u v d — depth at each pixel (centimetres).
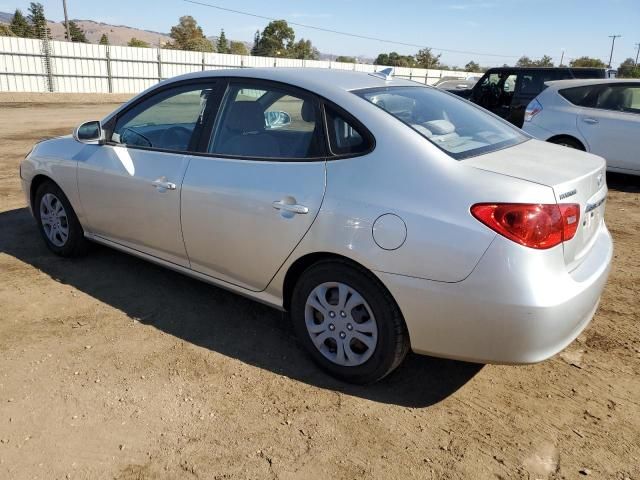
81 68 2772
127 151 386
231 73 346
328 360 300
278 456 244
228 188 319
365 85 323
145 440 252
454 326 253
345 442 254
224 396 286
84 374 301
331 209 277
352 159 280
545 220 239
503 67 1071
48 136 1225
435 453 248
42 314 367
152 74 3061
